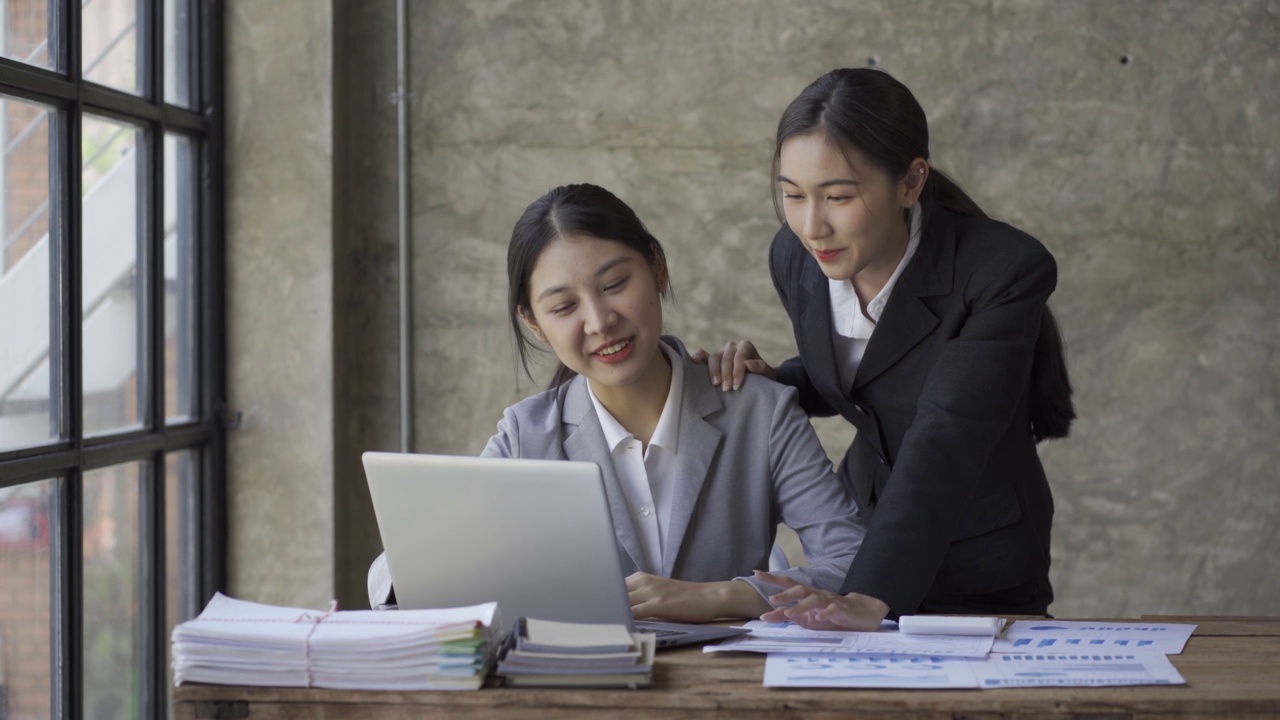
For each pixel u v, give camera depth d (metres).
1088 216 3.51
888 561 1.60
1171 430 3.54
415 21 3.54
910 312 1.90
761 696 1.22
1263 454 3.54
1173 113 3.49
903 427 1.99
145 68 2.93
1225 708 1.19
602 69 3.53
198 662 1.29
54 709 2.46
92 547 2.63
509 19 3.54
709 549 1.81
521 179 3.55
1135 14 3.48
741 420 1.89
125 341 2.82
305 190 3.35
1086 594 3.56
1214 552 3.54
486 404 3.58
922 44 3.49
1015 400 1.77
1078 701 1.19
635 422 1.86
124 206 2.82
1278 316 3.53
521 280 1.78
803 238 1.80
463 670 1.25
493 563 1.43
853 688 1.24
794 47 3.50
